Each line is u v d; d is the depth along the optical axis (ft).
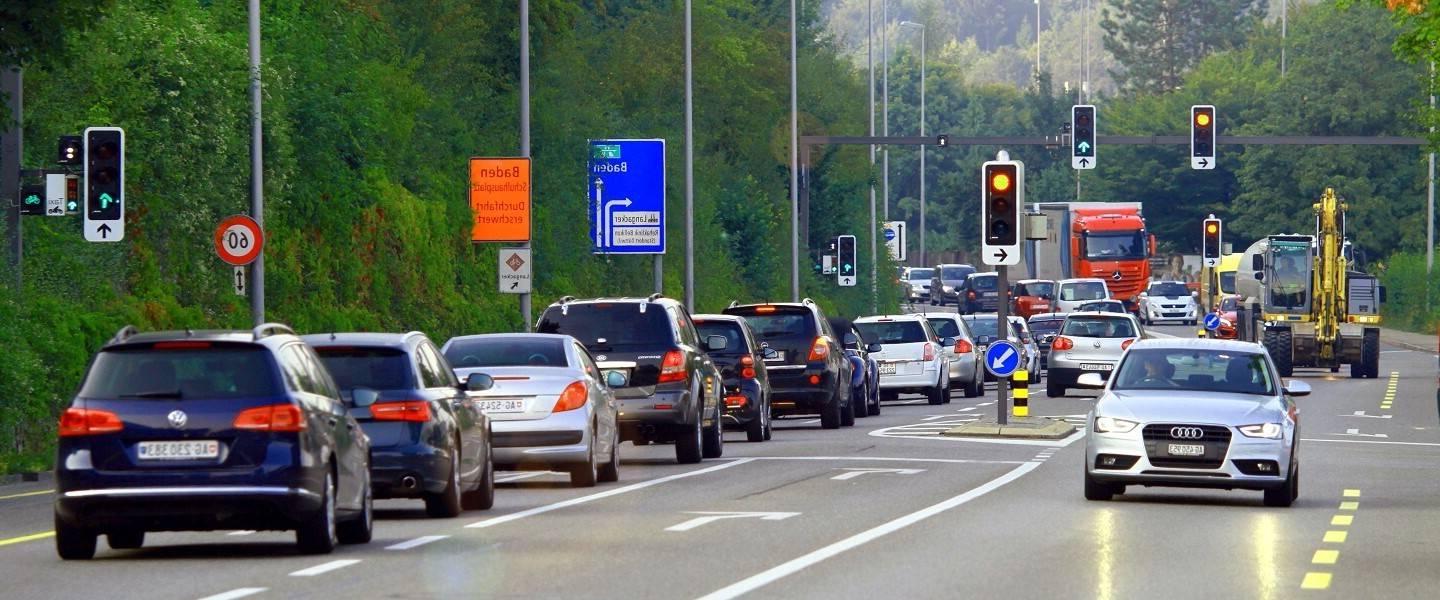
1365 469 222.48
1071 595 112.68
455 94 420.36
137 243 273.95
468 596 110.93
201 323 276.82
